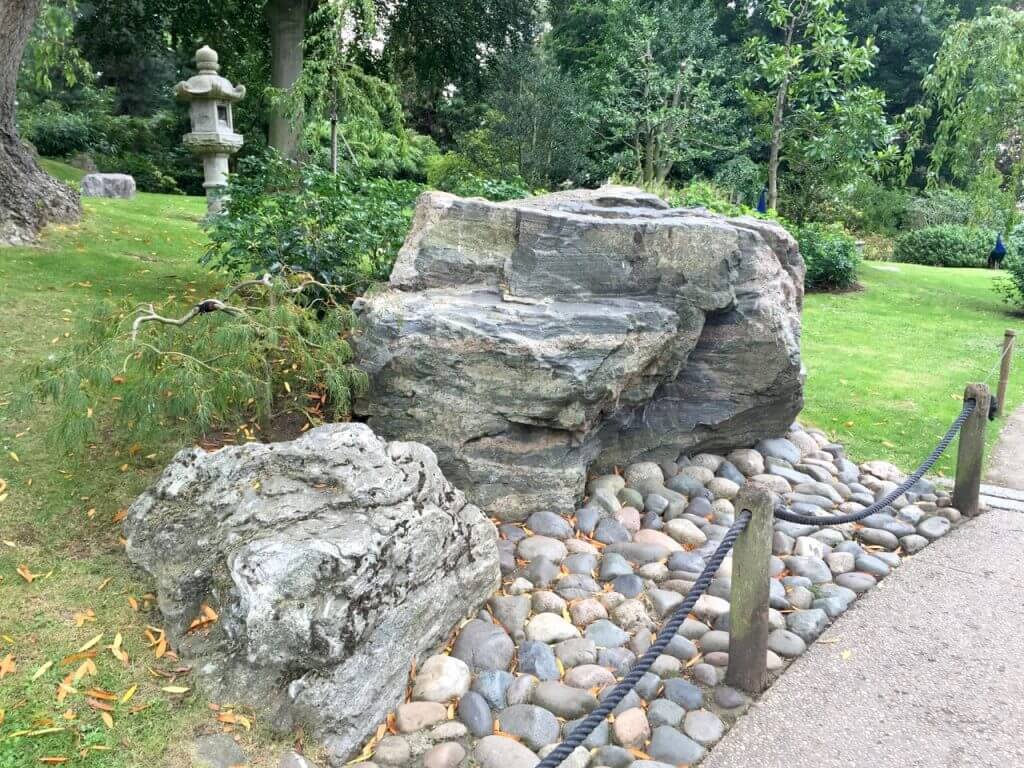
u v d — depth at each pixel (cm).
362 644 279
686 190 1416
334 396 427
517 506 432
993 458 601
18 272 736
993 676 329
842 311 1187
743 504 303
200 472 349
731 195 1902
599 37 2495
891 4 2820
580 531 428
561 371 415
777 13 1512
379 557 285
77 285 729
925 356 902
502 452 432
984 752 285
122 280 775
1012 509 506
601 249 473
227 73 2266
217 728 272
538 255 471
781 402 533
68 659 296
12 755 255
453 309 441
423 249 489
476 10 2075
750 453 534
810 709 306
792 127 1583
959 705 311
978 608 384
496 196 873
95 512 391
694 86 2119
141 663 299
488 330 423
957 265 2211
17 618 316
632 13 2242
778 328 497
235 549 296
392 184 743
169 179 2308
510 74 2117
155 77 2820
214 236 683
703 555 410
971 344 977
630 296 473
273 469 336
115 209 1208
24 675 288
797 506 480
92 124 2355
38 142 2172
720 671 325
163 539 332
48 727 267
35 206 885
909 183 3028
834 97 1553
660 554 410
